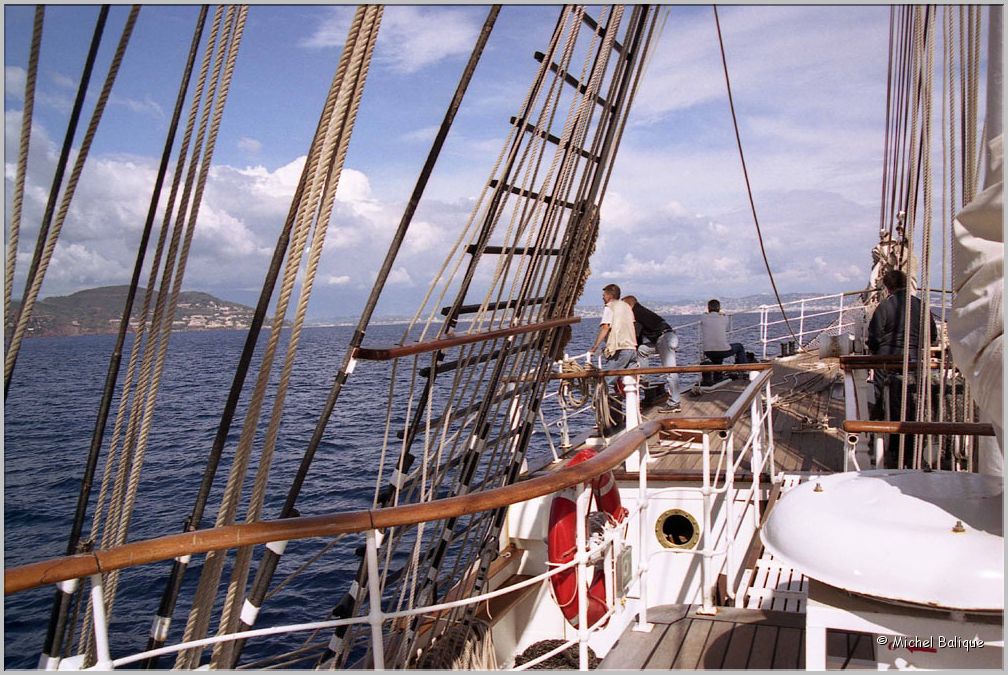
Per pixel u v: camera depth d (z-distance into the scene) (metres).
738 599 4.14
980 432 3.69
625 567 3.88
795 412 8.83
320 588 8.45
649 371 6.55
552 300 4.69
